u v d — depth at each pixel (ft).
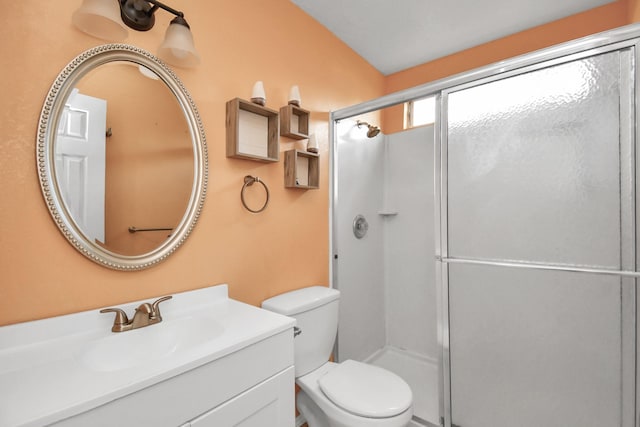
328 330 5.30
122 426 2.17
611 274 4.05
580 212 4.27
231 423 2.86
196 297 4.08
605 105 4.09
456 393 5.28
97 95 3.31
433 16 6.45
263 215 5.15
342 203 7.12
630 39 3.91
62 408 1.93
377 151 8.31
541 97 4.53
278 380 3.35
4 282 2.73
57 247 3.02
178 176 3.97
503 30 7.01
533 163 4.60
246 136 4.80
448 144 5.33
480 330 5.07
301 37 6.05
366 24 6.68
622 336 4.04
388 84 9.07
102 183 3.32
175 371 2.43
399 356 8.23
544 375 4.57
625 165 3.98
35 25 2.90
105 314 3.26
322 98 6.58
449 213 5.32
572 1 6.10
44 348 2.78
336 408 4.10
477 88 5.07
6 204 2.75
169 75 3.89
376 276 8.23
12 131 2.77
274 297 5.25
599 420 4.18
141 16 3.55
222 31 4.56
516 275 4.77
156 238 3.74
